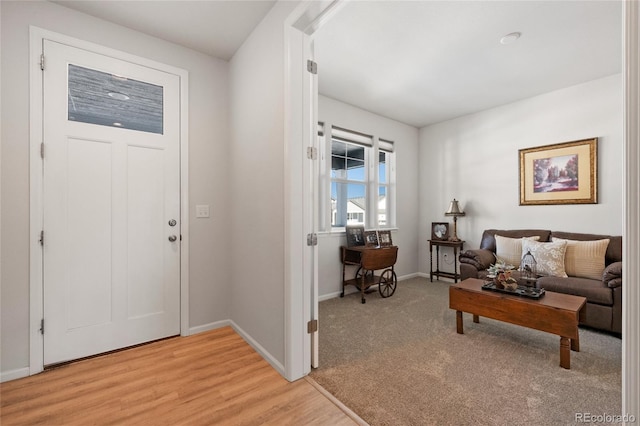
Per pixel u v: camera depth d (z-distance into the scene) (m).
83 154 2.12
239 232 2.54
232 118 2.69
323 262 3.69
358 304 3.44
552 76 3.16
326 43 2.56
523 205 3.80
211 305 2.68
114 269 2.23
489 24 2.29
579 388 1.75
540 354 2.19
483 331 2.62
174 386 1.77
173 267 2.49
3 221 1.85
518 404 1.61
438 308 3.29
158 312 2.42
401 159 4.75
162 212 2.44
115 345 2.23
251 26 2.27
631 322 0.65
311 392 1.71
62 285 2.04
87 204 2.13
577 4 2.06
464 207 4.44
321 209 3.81
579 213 3.35
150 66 2.39
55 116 2.02
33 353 1.92
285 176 1.87
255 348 2.25
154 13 2.13
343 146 4.14
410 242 4.90
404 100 3.84
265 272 2.11
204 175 2.65
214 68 2.72
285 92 1.87
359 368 1.99
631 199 0.65
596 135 3.23
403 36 2.46
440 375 1.90
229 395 1.69
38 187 1.95
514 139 3.89
